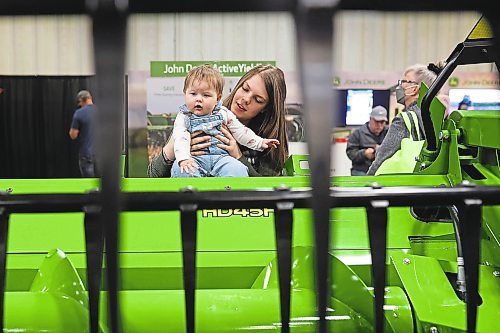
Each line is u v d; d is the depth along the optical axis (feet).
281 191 2.66
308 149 2.10
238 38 17.49
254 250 5.25
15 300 3.62
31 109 16.78
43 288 4.01
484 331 4.08
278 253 2.59
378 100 15.87
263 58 17.56
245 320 3.81
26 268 5.07
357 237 5.34
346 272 4.05
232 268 5.11
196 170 12.82
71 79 16.72
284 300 2.57
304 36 2.10
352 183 5.70
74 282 4.00
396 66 18.13
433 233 5.47
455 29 17.99
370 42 18.01
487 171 5.61
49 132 16.83
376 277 2.64
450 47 18.10
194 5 2.19
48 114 16.79
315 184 2.12
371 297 4.03
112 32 2.09
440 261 4.97
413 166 7.36
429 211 5.62
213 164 12.89
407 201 2.64
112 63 2.09
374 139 15.72
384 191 2.64
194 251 2.62
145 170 14.96
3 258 2.68
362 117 15.81
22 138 16.83
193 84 12.98
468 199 2.63
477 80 16.65
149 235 5.31
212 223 5.44
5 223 2.65
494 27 2.37
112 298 2.24
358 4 2.19
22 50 17.65
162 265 5.07
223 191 2.66
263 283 4.65
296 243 5.19
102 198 2.16
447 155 5.94
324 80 2.08
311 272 4.18
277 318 3.83
